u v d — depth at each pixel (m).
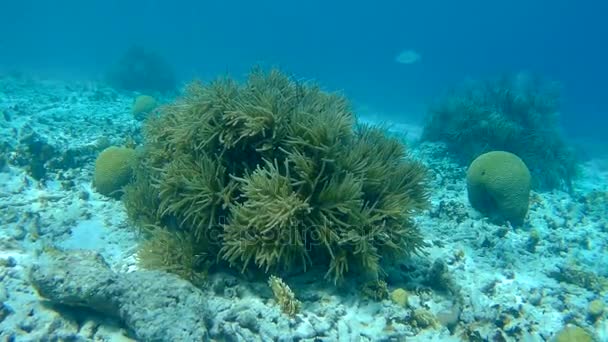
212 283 1.01
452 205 1.74
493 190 1.68
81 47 12.03
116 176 1.54
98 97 3.74
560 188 2.50
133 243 1.24
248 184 0.97
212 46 15.80
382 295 1.05
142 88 5.08
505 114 2.76
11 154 1.67
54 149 1.76
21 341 0.78
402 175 1.17
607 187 2.73
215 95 1.11
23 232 1.20
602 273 1.47
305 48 17.39
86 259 0.89
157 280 0.84
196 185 1.02
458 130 2.68
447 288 1.13
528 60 16.59
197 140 1.10
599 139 5.70
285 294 0.96
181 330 0.77
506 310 1.11
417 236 1.10
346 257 1.03
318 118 1.03
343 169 1.04
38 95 3.65
